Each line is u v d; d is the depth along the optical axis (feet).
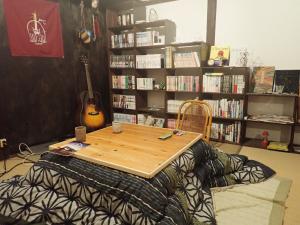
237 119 11.43
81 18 13.26
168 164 5.48
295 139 11.29
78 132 6.59
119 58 14.28
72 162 5.67
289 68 10.94
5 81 10.15
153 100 14.80
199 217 5.59
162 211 4.70
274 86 10.78
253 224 5.65
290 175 8.38
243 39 11.66
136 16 13.87
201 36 12.71
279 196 6.78
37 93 11.46
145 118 13.98
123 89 14.87
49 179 5.61
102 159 5.44
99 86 14.92
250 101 11.95
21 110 10.89
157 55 12.88
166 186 5.11
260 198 6.71
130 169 4.99
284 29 10.75
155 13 13.58
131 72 14.78
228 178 7.50
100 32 14.43
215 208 6.21
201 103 9.32
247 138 12.33
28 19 10.62
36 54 11.15
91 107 13.24
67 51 12.66
